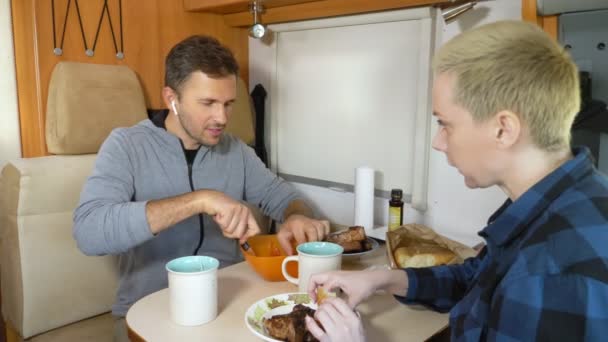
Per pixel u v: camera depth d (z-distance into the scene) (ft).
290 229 4.05
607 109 3.24
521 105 1.93
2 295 5.23
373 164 5.92
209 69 3.91
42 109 5.26
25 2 5.16
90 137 5.27
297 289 3.47
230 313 3.04
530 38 1.97
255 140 7.00
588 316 1.59
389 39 5.54
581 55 3.29
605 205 1.80
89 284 5.16
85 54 5.52
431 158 5.36
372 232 4.93
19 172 4.59
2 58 5.38
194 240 4.42
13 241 4.75
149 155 4.28
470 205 5.11
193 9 6.24
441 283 3.18
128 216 3.39
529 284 1.74
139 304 3.15
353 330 2.34
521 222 2.01
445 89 2.09
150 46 6.09
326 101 6.32
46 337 4.78
